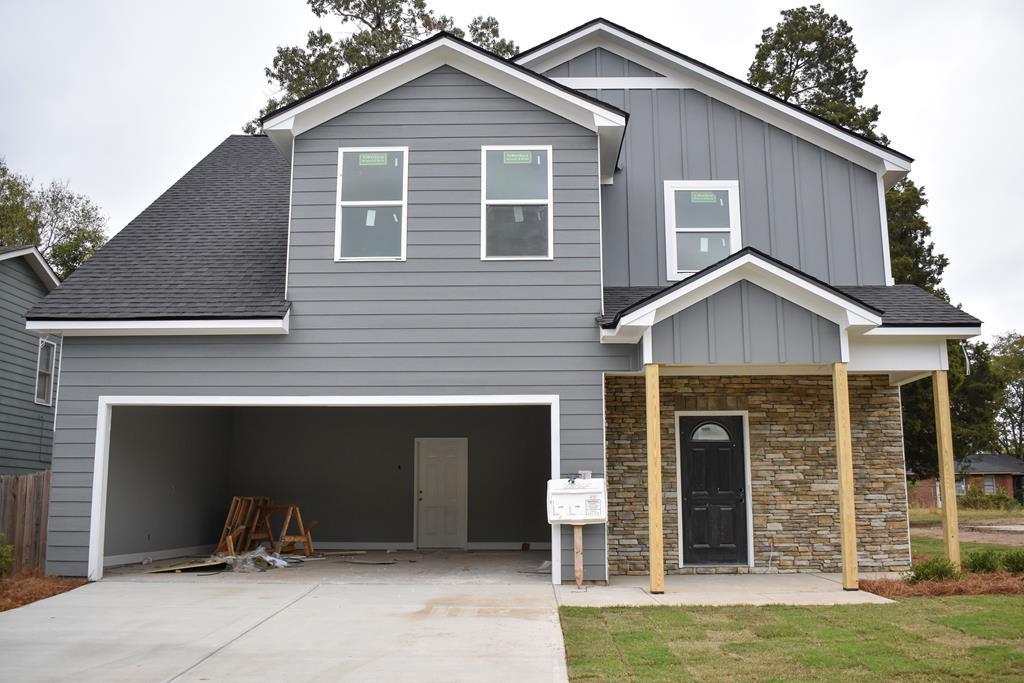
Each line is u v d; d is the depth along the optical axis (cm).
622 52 1322
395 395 1113
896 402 1222
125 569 1237
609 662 678
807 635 759
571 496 1060
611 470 1206
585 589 1029
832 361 1014
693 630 786
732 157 1286
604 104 1136
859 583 1022
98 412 1137
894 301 1168
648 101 1305
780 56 3077
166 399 1132
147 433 1356
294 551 1552
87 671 672
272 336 1137
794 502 1202
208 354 1138
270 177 1569
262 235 1330
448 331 1125
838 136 1270
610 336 1076
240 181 1551
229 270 1220
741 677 631
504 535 1633
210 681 641
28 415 1780
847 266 1259
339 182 1166
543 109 1173
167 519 1420
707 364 1014
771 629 782
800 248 1262
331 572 1230
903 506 1201
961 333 1080
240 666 683
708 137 1292
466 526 1636
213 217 1397
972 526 2375
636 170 1284
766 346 1012
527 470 1648
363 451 1662
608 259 1261
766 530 1195
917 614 845
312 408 1680
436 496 1648
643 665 668
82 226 3459
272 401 1121
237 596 989
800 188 1277
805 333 1017
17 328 1734
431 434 1662
